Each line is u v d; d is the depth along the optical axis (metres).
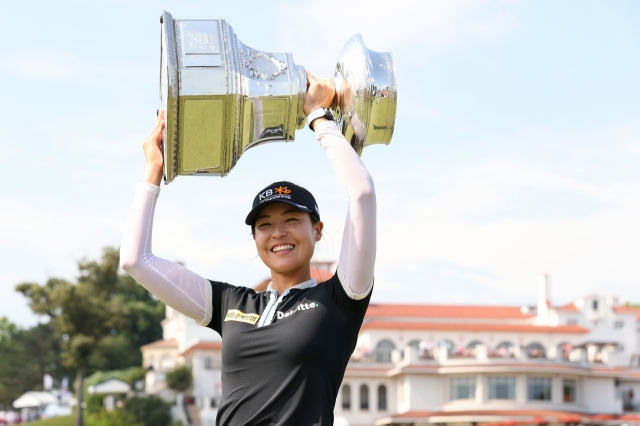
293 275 3.80
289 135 3.85
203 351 72.56
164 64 3.61
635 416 58.47
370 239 3.51
